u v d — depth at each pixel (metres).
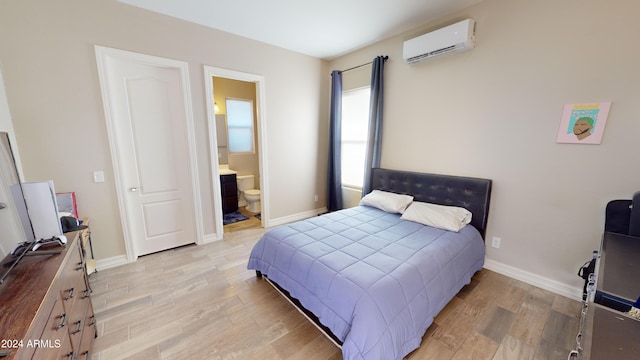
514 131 2.34
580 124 2.00
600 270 1.23
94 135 2.42
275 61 3.55
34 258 1.29
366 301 1.42
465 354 1.60
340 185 4.27
